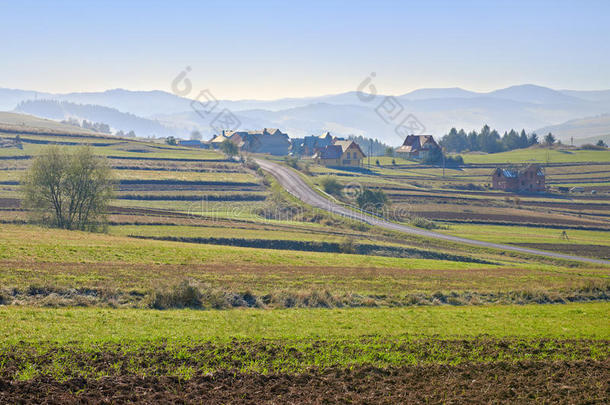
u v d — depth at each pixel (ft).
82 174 259.39
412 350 86.99
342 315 110.73
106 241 184.75
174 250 173.17
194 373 70.33
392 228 339.57
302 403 63.36
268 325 97.50
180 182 466.29
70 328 84.38
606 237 357.61
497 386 72.69
